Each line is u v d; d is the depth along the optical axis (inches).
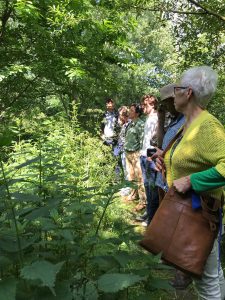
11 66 319.9
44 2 332.2
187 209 85.4
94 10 355.6
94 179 201.3
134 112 257.4
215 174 80.6
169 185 95.6
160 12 217.2
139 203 231.0
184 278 121.4
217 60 231.0
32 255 81.0
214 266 89.2
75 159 210.7
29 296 64.2
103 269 78.4
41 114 326.0
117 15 341.4
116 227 98.5
